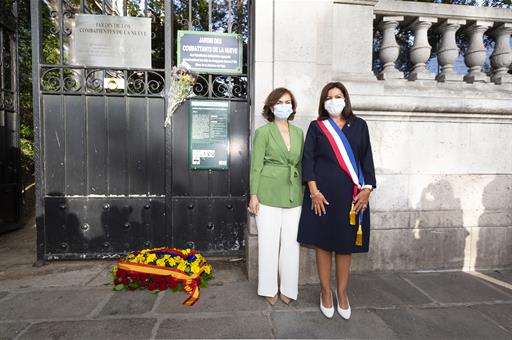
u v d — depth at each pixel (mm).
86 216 3262
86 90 3201
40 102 3143
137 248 3322
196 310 2334
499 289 2781
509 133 3299
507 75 3455
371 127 3078
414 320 2260
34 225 4824
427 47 3287
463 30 3549
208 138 3336
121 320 2182
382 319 2264
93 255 3277
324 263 2287
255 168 2389
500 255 3268
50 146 3195
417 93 3170
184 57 3246
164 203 3332
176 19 4273
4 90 4340
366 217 2236
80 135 3219
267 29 2801
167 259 2740
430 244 3170
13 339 1948
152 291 2598
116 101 3242
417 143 3148
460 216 3209
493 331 2137
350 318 2271
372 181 2211
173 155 3328
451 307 2453
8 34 4477
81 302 2428
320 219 2230
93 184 3262
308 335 2051
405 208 3139
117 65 3234
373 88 3059
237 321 2197
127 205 3299
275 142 2363
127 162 3287
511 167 3307
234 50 3305
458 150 3217
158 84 3287
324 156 2260
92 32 3205
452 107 3070
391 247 3127
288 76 2799
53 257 3230
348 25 3102
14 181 4570
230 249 3410
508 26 3354
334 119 2357
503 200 3291
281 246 2430
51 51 5348
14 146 4566
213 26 4445
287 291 2432
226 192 3396
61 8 3145
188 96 3273
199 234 3385
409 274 3092
